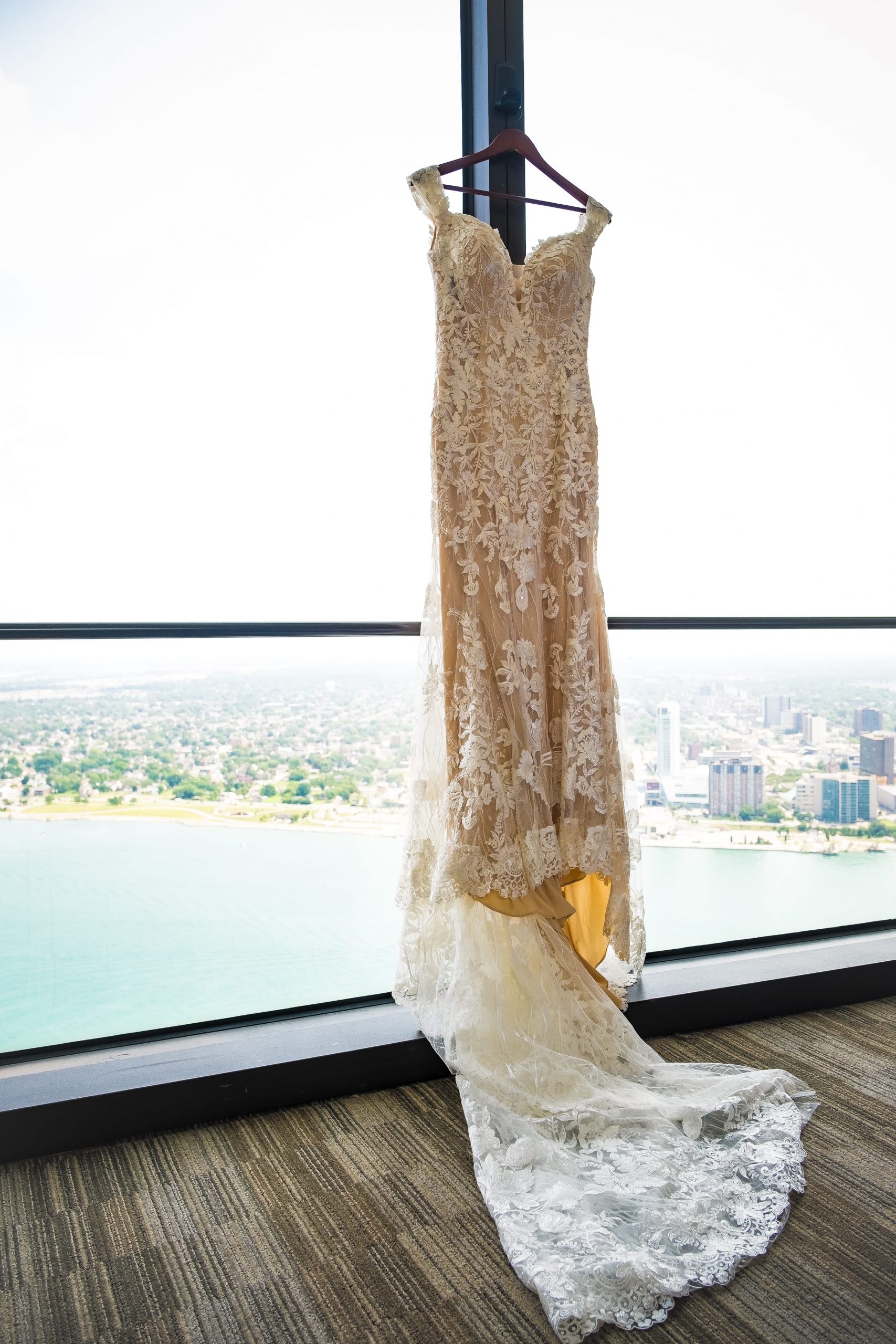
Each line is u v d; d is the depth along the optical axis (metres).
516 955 2.05
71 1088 1.89
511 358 2.12
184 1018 2.26
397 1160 1.80
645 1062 2.06
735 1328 1.34
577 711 2.18
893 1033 2.43
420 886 2.10
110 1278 1.46
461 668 2.05
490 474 2.07
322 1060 2.06
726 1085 1.98
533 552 2.15
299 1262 1.50
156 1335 1.34
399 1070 2.13
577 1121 1.81
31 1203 1.67
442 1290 1.43
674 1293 1.39
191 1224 1.60
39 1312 1.39
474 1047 1.96
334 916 2.38
